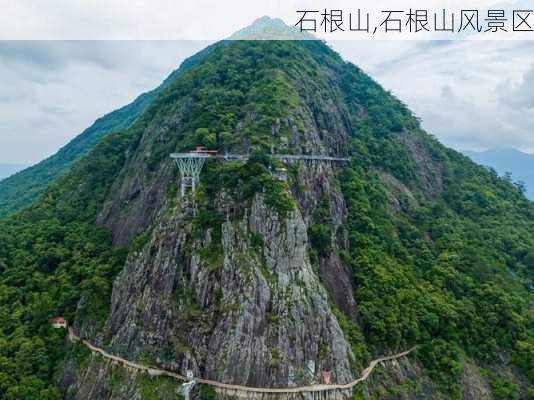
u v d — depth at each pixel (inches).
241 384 3826.3
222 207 4448.8
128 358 4315.9
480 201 7637.8
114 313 4675.2
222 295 4104.3
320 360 3991.1
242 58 7096.5
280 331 3932.1
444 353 4815.5
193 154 4744.1
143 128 7022.6
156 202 5423.2
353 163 6501.0
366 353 4367.6
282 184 4434.1
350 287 4817.9
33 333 5073.8
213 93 6161.4
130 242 5442.9
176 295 4308.6
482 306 5423.2
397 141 7741.1
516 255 6688.0
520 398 4869.6
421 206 6914.4
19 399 4409.5
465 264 5925.2
